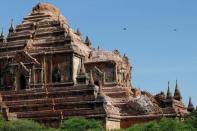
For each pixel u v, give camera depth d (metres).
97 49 145.38
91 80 120.75
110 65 136.38
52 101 119.81
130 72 152.38
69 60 130.00
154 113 119.81
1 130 103.50
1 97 122.31
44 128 110.38
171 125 102.50
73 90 120.81
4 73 134.00
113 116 117.12
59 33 134.12
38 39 135.62
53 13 142.00
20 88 131.75
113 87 132.62
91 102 115.69
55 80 130.25
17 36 137.75
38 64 131.25
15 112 121.00
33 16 140.50
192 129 103.38
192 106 142.38
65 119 114.94
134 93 135.75
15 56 132.62
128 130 103.38
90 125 106.25
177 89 141.75
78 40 143.12
